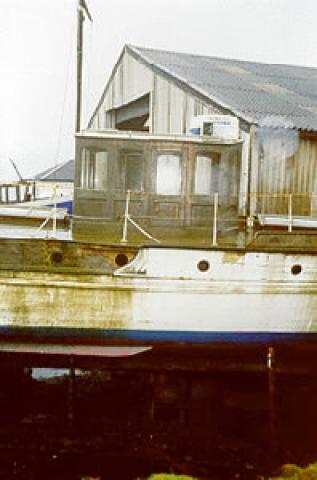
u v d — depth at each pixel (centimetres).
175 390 929
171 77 1526
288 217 1115
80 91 1148
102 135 900
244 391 951
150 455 798
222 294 881
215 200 905
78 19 1130
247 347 925
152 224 916
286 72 1861
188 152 912
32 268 841
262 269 882
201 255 866
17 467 762
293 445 842
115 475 759
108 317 874
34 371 988
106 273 853
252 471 774
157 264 861
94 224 915
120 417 892
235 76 1655
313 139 1238
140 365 906
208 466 782
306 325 923
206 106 1360
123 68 1886
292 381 957
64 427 852
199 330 897
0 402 904
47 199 1455
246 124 1191
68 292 857
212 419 899
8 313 854
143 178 912
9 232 1023
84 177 915
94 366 900
